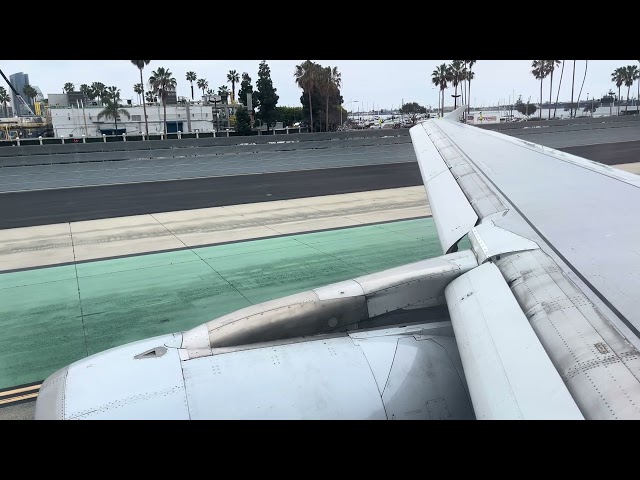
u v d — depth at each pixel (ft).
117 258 45.27
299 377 12.80
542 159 27.94
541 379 9.18
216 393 12.24
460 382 13.29
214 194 79.82
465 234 18.03
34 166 98.17
